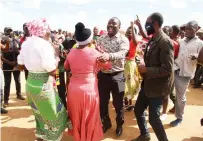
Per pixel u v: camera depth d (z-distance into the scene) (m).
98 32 6.03
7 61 5.80
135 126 4.88
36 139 4.07
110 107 6.05
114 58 3.80
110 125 4.66
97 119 3.72
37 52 3.31
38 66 3.36
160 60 3.33
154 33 3.42
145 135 4.04
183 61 4.59
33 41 3.37
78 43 3.51
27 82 3.53
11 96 6.84
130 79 5.20
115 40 4.13
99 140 3.79
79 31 3.44
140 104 3.87
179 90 4.75
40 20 3.39
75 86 3.57
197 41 4.52
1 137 4.30
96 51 3.57
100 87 4.29
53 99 3.53
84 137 3.66
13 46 5.90
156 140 4.25
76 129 3.66
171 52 3.26
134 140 4.11
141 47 5.46
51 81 3.54
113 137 4.38
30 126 4.80
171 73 3.37
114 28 4.10
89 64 3.52
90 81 3.57
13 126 4.77
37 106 3.56
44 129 3.71
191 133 4.58
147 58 3.54
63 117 3.71
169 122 5.09
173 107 5.66
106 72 4.18
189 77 4.67
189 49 4.52
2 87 4.98
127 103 5.79
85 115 3.58
